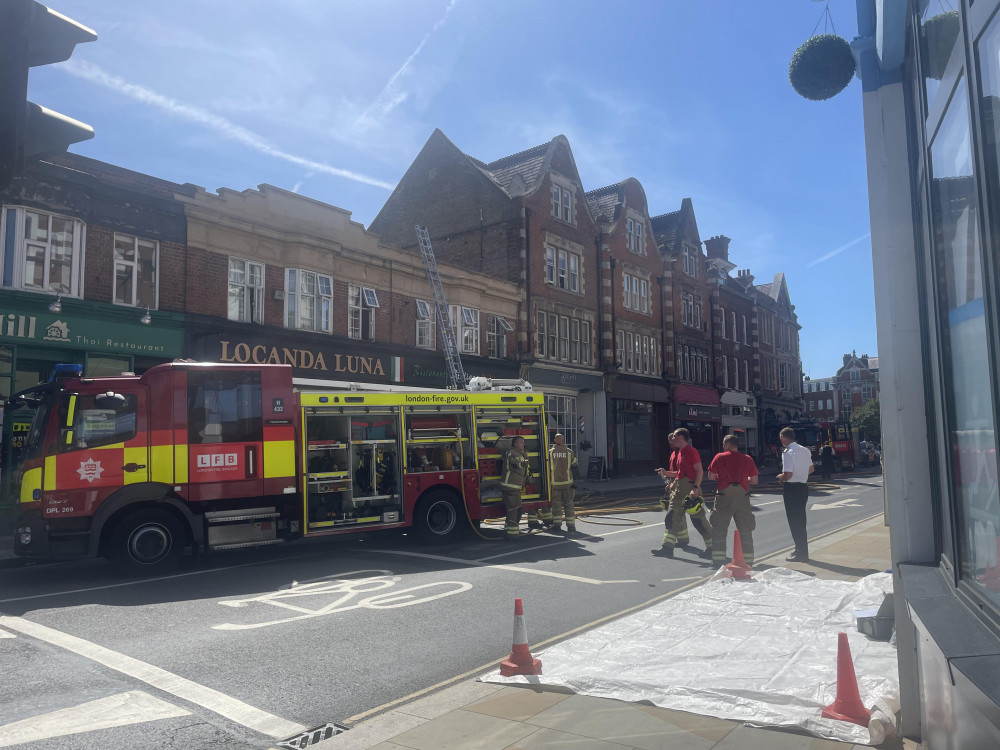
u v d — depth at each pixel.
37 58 2.49
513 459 12.53
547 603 7.96
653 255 37.75
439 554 11.21
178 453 10.01
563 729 4.40
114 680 5.48
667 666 5.47
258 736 4.52
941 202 3.45
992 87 2.45
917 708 4.11
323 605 7.88
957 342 3.28
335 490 11.27
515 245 28.92
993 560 2.76
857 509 18.14
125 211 16.41
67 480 9.39
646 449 35.69
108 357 16.08
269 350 18.91
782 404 53.78
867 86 4.44
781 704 4.64
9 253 14.55
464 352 25.47
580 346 31.83
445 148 31.88
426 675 5.65
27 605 7.87
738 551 8.91
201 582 9.14
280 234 19.50
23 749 4.27
